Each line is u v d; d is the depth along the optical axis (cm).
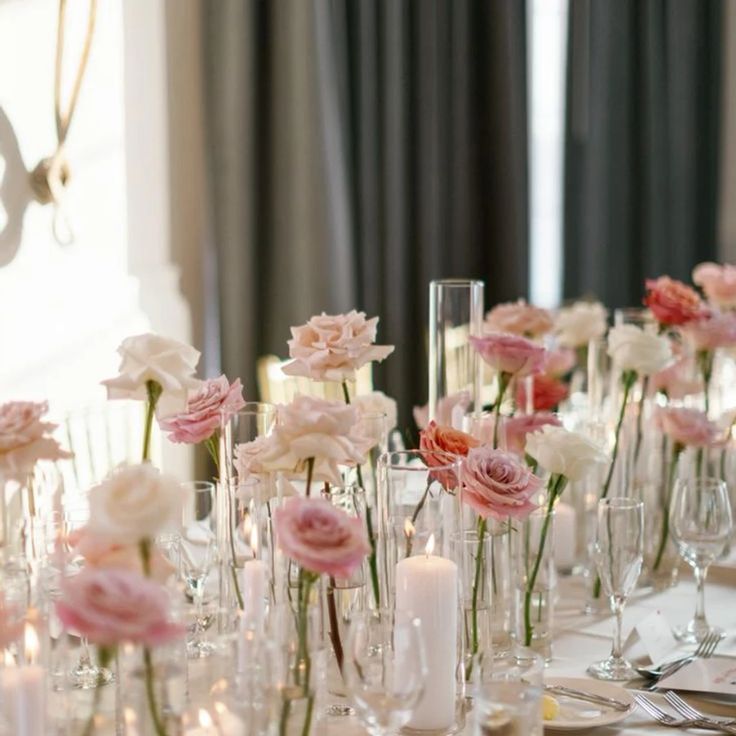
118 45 399
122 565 140
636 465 270
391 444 293
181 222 438
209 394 200
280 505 182
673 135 633
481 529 189
